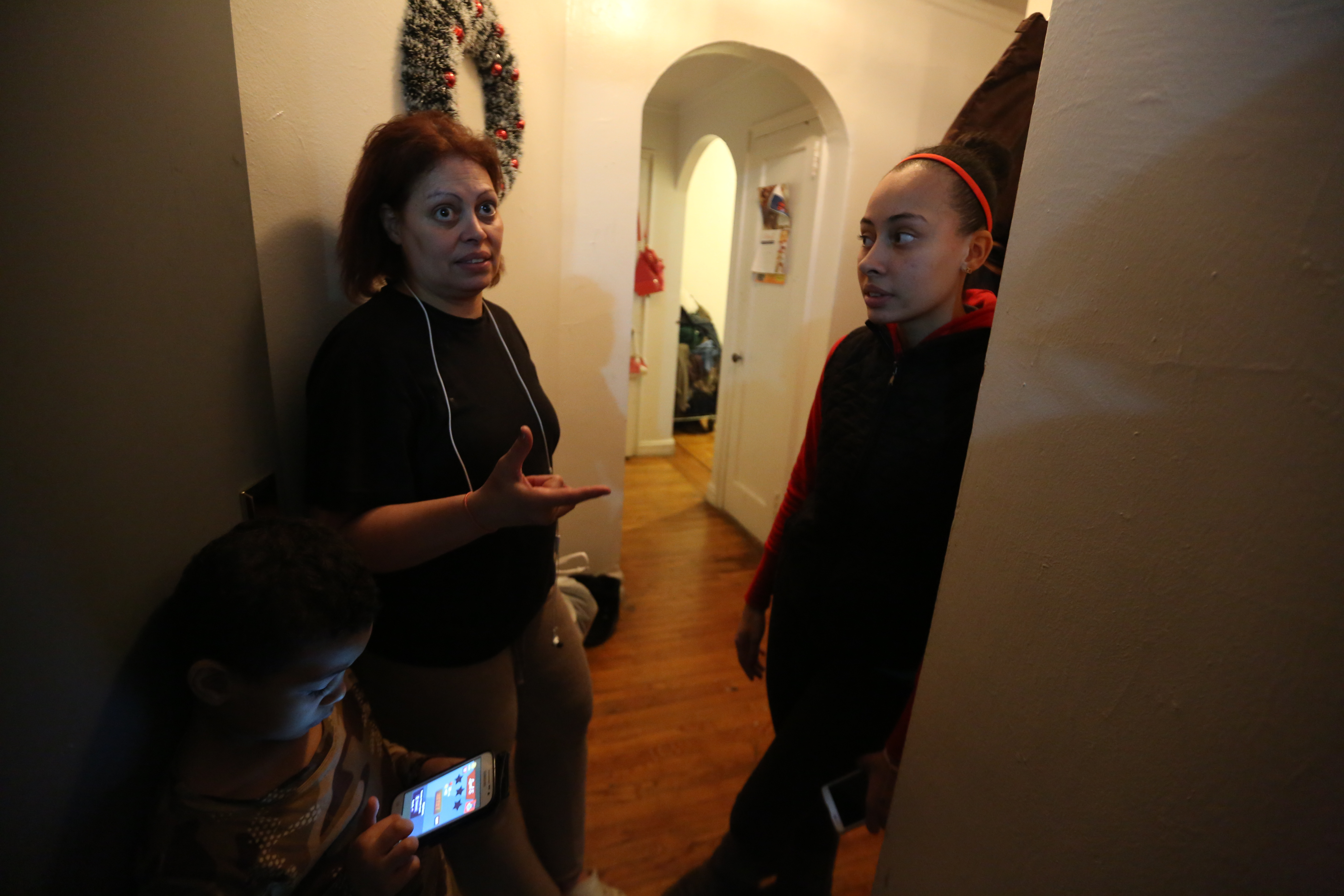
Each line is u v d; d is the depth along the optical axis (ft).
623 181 6.66
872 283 2.71
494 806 2.31
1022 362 1.85
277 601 1.66
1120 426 1.52
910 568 2.83
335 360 2.51
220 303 2.06
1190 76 1.32
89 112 1.41
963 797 2.16
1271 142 1.16
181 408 1.84
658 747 5.65
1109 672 1.56
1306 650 1.13
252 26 2.46
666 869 4.50
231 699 1.74
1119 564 1.53
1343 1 1.04
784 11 6.72
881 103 7.40
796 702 3.48
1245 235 1.21
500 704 3.12
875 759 2.99
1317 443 1.10
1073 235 1.64
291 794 1.87
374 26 3.17
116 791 1.60
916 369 2.79
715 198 15.51
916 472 2.76
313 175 2.91
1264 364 1.19
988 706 2.03
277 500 2.53
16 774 1.26
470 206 2.67
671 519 11.00
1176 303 1.36
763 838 3.29
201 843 1.72
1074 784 1.67
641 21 6.31
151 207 1.66
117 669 1.59
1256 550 1.21
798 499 3.75
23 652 1.28
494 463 2.88
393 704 2.92
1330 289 1.08
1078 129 1.62
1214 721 1.30
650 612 7.94
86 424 1.43
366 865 1.89
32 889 1.32
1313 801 1.13
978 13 7.45
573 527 7.68
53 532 1.34
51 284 1.31
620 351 7.22
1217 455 1.28
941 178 2.57
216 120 1.99
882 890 2.67
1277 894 1.19
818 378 8.45
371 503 2.45
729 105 10.41
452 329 2.85
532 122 5.39
